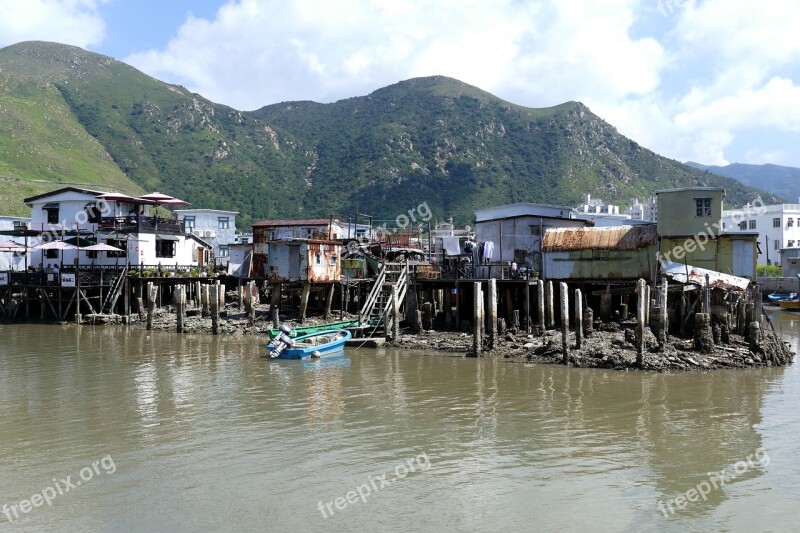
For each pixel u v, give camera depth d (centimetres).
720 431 2308
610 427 2350
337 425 2372
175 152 15238
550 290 4294
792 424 2392
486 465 1972
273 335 4203
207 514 1648
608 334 3956
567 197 13512
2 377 3231
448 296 4753
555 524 1602
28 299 5731
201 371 3403
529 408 2606
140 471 1920
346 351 4059
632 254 4516
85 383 3091
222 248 8738
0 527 1588
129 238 5969
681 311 3841
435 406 2645
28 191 10188
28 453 2072
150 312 5091
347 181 14262
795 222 9562
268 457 2036
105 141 15038
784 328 5766
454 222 12394
